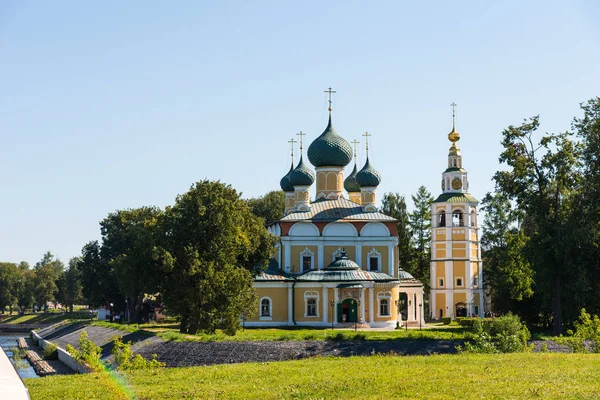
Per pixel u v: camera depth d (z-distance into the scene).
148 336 65.69
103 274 118.31
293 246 99.44
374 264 100.31
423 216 136.25
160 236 73.81
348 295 92.06
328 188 107.31
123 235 114.44
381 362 37.72
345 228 100.50
